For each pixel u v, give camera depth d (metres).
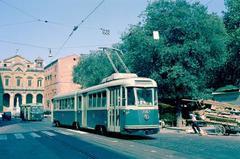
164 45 27.19
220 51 28.69
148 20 29.08
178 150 12.71
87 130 25.12
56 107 30.84
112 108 18.44
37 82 93.06
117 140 17.08
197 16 27.16
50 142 16.23
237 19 40.94
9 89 89.00
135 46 29.36
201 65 28.23
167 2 28.25
